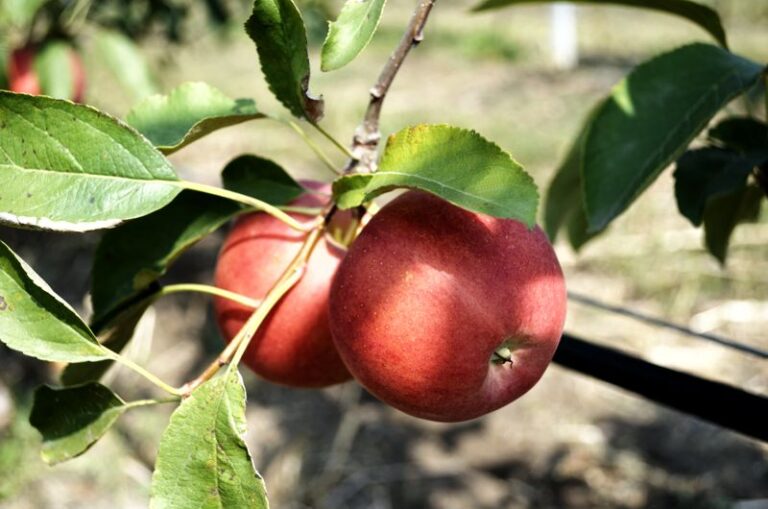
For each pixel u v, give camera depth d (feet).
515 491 3.29
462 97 7.17
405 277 1.06
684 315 4.02
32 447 3.24
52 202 1.02
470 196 0.93
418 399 1.09
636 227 4.67
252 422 3.65
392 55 1.10
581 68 8.02
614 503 3.21
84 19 3.23
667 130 1.32
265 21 1.07
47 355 1.00
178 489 0.99
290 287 1.21
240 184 1.31
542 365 1.14
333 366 1.30
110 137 1.04
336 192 1.04
